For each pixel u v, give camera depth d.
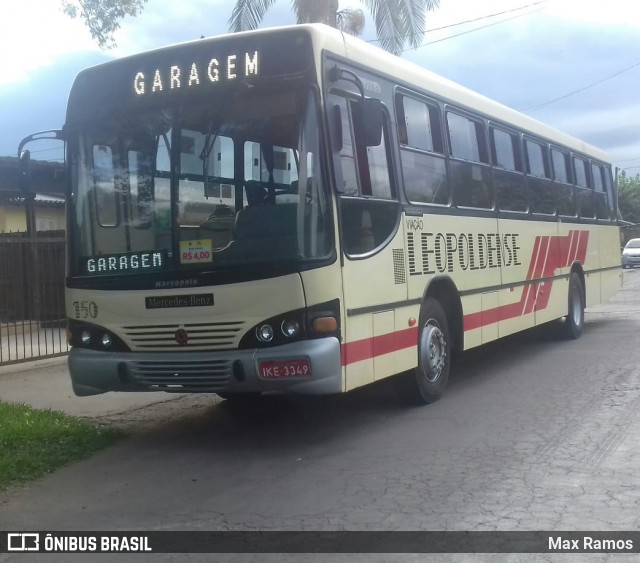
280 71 6.85
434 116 9.05
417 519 5.25
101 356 7.27
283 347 6.58
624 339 13.38
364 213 7.28
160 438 7.88
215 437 7.82
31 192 7.75
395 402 8.92
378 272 7.42
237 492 6.04
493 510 5.36
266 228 6.72
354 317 6.97
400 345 7.84
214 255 6.82
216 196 6.90
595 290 14.95
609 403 8.45
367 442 7.28
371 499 5.70
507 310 10.63
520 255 11.16
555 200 12.95
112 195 7.34
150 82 7.28
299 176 6.70
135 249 7.17
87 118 7.52
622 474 6.04
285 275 6.59
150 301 7.03
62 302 13.23
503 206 10.77
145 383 7.07
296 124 6.76
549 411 8.20
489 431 7.48
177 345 6.94
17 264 12.63
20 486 6.46
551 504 5.43
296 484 6.15
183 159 7.06
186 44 7.19
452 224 9.12
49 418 8.07
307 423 8.19
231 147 6.92
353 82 7.07
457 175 9.45
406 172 8.23
